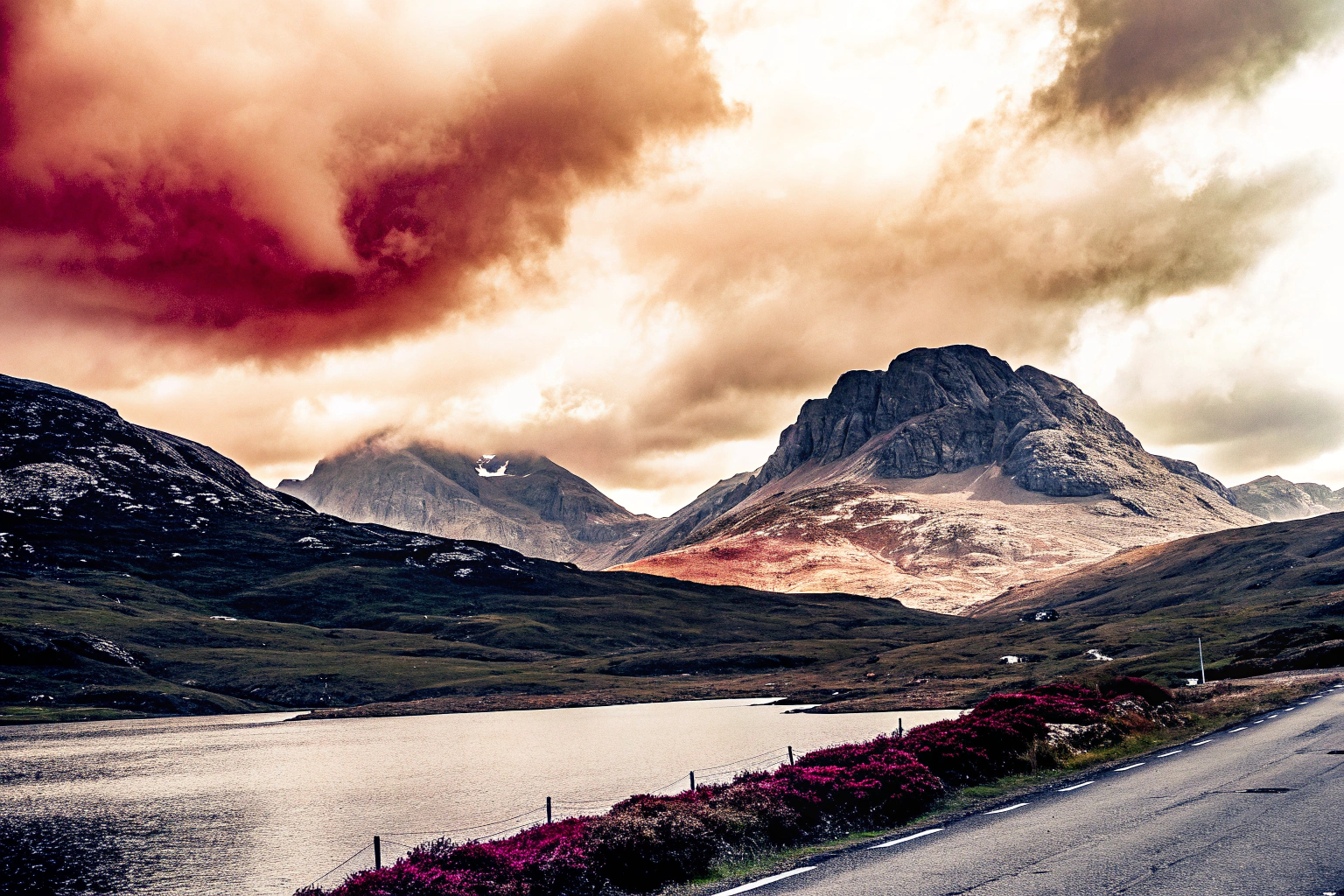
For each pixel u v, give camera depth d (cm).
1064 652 16550
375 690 19488
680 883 2197
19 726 15050
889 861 2042
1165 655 12381
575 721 14488
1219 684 7856
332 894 2248
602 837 2348
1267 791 2534
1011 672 15500
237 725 15412
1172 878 1658
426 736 13012
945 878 1800
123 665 19500
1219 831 2042
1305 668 9888
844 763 3484
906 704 13488
